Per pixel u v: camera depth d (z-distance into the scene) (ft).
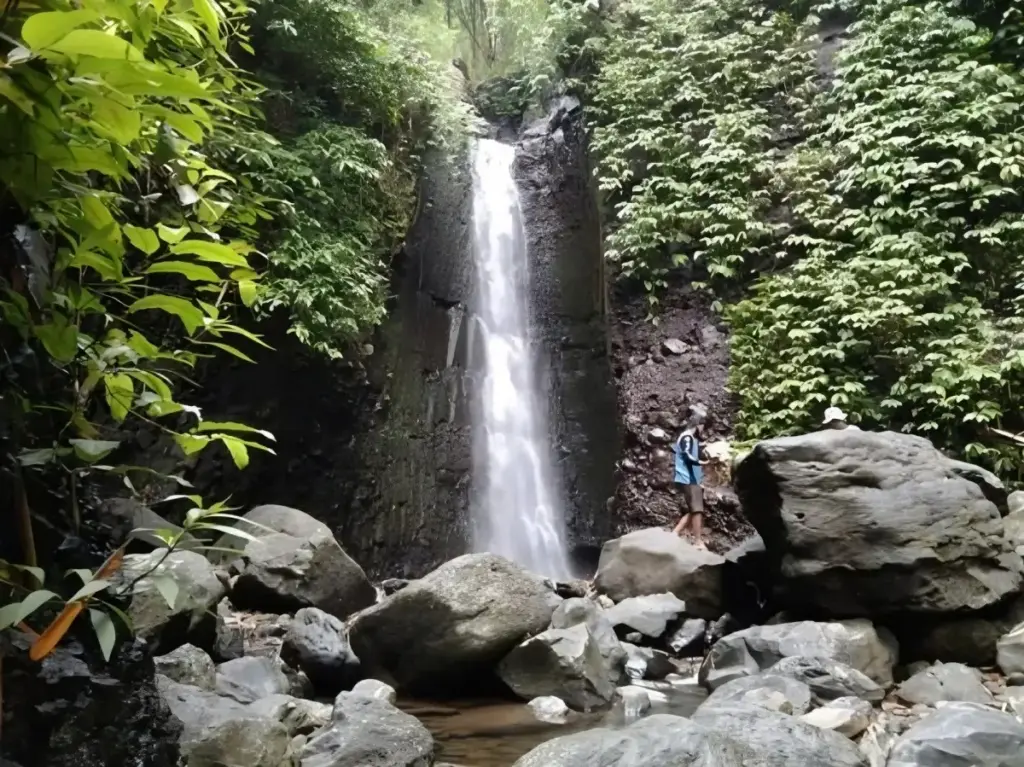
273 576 21.27
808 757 11.30
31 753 6.24
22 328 6.09
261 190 25.71
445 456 32.71
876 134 30.55
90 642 6.93
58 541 6.93
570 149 38.81
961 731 12.02
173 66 6.86
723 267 32.19
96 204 6.23
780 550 19.70
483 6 49.16
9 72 4.80
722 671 18.15
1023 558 18.89
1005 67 30.27
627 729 11.60
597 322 35.19
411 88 34.17
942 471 19.16
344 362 29.50
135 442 22.03
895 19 32.09
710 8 36.83
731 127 33.73
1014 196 28.81
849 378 28.14
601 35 39.19
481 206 38.29
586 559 32.19
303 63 30.58
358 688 16.37
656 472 30.94
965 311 27.25
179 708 10.95
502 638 17.40
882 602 18.17
